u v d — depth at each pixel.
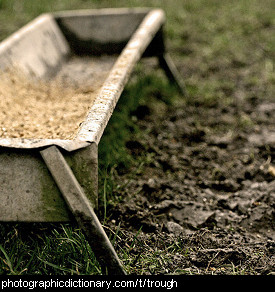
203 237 2.28
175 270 2.03
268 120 3.51
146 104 3.72
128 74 2.49
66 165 1.67
